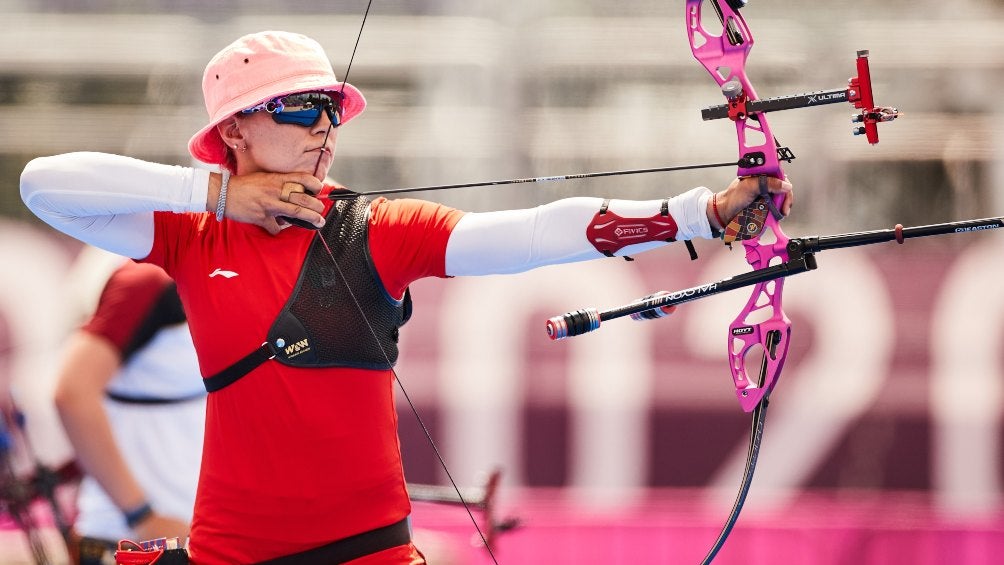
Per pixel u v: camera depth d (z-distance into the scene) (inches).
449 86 1064.2
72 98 1055.6
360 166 1065.5
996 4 1063.6
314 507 323.9
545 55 1066.1
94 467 544.1
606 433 997.2
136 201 319.3
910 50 1060.5
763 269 323.3
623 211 323.6
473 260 330.3
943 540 925.8
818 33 1067.3
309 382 320.8
